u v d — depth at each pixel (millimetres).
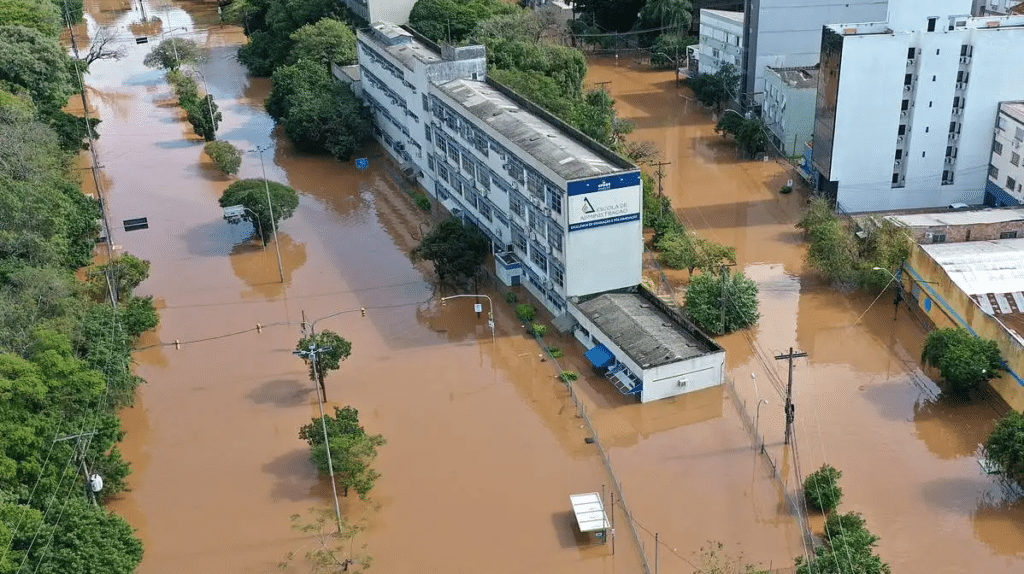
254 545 51969
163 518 54438
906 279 76375
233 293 81812
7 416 49719
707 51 137125
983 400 62719
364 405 64875
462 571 49406
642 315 69000
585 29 161375
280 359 71188
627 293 72750
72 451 51094
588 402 64562
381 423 62688
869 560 45875
